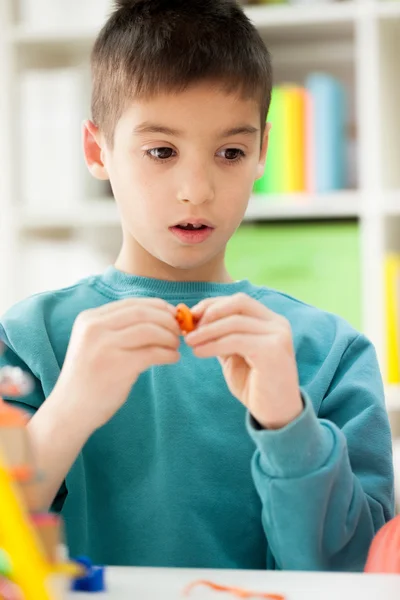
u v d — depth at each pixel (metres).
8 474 0.73
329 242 2.22
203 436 1.12
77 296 1.19
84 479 1.11
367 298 2.17
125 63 1.10
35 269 2.32
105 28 1.17
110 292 1.18
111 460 1.11
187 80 1.06
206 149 1.07
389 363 2.14
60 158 2.30
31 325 1.15
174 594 0.82
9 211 2.30
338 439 1.00
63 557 0.84
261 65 1.13
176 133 1.06
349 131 2.50
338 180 2.24
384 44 2.27
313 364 1.17
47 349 1.14
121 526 1.10
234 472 1.11
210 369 1.14
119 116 1.10
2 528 0.71
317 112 2.23
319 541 0.99
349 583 0.84
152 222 1.08
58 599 0.75
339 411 1.15
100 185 2.42
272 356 0.95
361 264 2.20
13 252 2.29
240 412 1.13
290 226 2.23
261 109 1.12
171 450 1.11
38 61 2.45
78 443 0.98
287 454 0.96
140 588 0.83
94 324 0.96
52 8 2.33
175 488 1.10
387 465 1.12
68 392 0.97
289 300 1.22
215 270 1.19
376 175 2.18
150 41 1.10
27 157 2.31
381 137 2.20
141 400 1.13
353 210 2.20
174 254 1.09
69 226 2.36
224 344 0.95
